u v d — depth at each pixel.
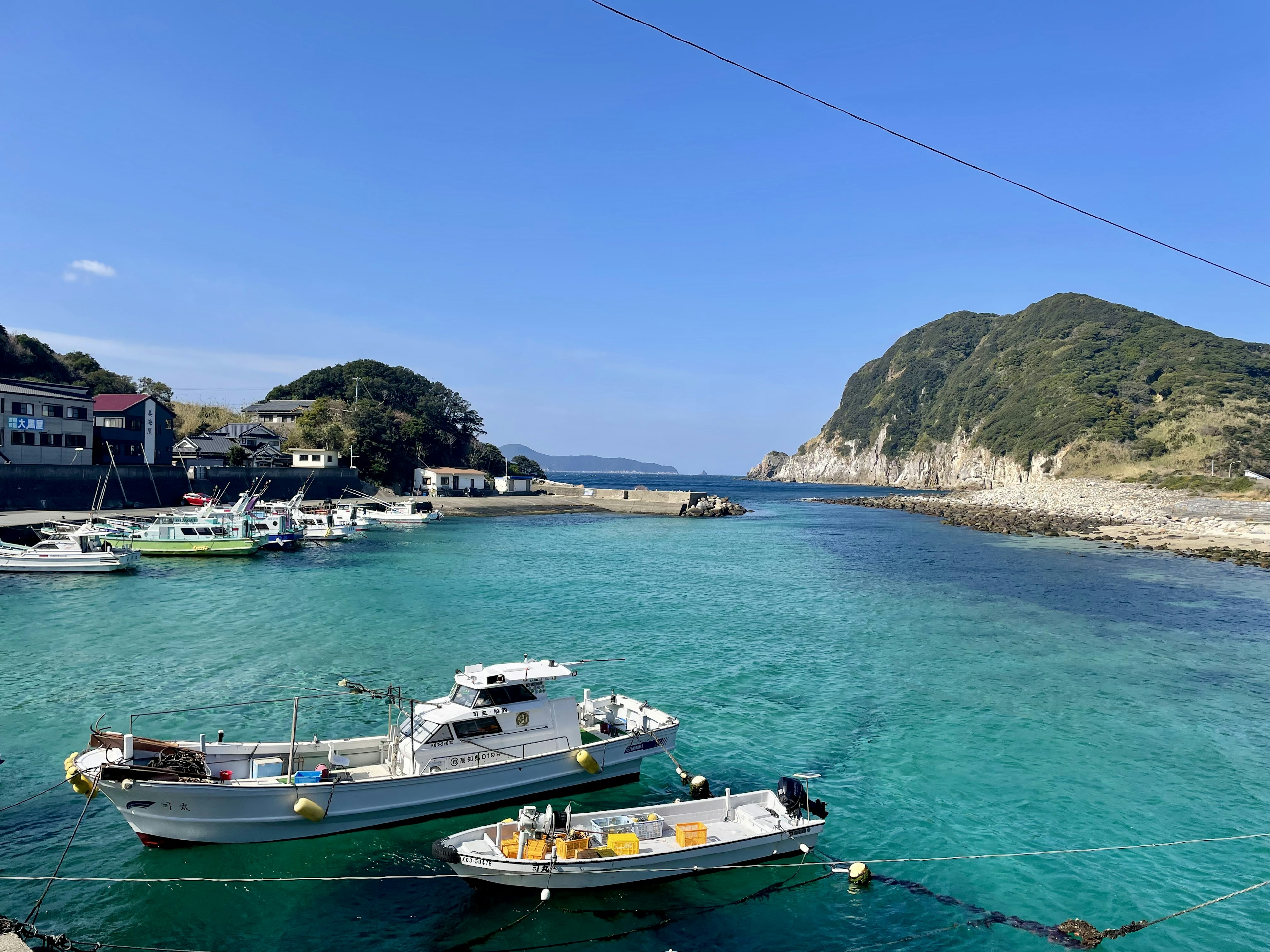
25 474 56.00
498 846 13.77
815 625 35.25
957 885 14.55
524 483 123.56
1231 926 13.40
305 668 26.28
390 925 12.92
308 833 15.16
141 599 37.38
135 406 74.56
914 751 20.56
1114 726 22.69
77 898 13.27
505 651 29.12
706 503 117.25
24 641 29.02
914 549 68.56
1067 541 76.62
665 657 29.08
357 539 67.31
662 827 14.63
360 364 139.12
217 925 12.73
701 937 12.88
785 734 21.56
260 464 92.06
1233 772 19.58
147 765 14.84
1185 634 34.72
